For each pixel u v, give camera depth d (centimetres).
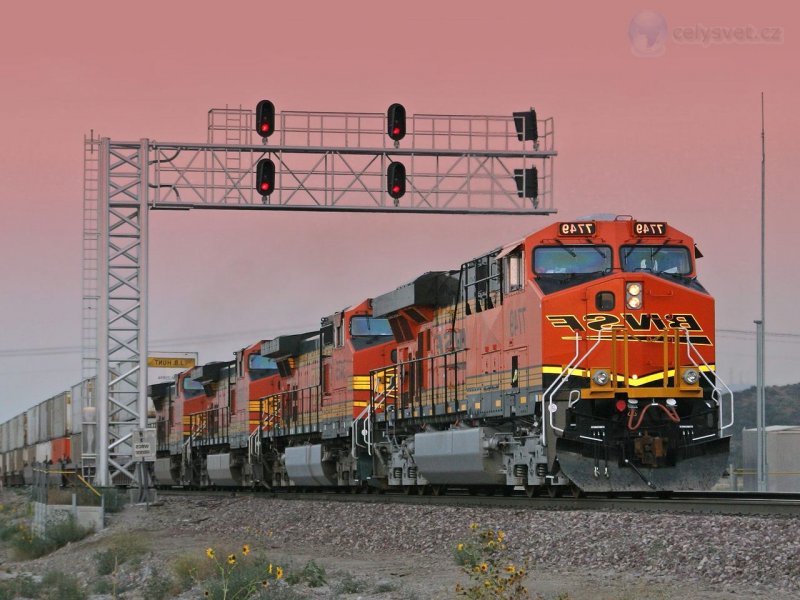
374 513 3725
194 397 7988
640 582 2136
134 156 4744
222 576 2570
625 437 3019
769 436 5647
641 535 2434
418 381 4209
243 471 6612
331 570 2814
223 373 7300
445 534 3070
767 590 1956
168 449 8425
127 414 6144
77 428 7919
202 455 7481
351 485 4919
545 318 3061
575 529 2622
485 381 3512
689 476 3019
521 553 2616
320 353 5300
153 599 2814
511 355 3300
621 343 3041
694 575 2128
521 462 3256
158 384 8969
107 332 4906
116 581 3162
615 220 3209
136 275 4884
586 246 3170
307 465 5303
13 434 12506
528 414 3153
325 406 5178
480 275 3600
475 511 3212
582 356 3045
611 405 3036
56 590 3194
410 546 3111
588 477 2994
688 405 3064
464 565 2555
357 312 4856
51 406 9506
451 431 3678
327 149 4522
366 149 4534
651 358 3044
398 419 4375
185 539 4091
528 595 2000
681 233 3198
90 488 5178
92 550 4131
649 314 3061
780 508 2450
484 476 3481
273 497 5434
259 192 4450
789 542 2123
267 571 2605
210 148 4550
